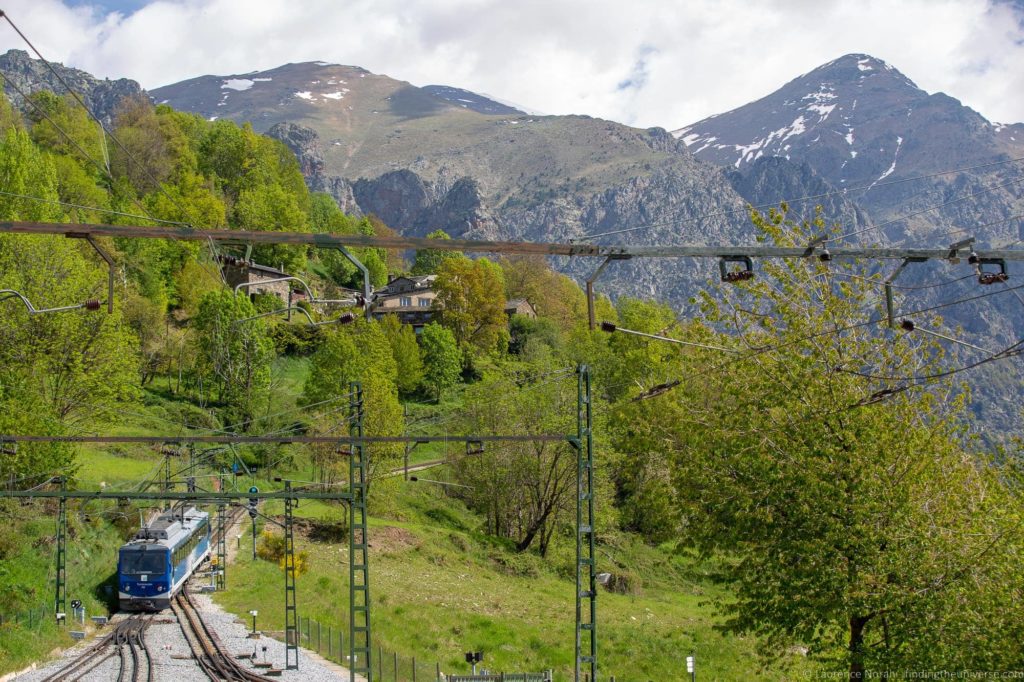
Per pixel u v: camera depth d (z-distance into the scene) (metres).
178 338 109.50
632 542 88.19
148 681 37.38
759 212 40.88
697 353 42.78
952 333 39.38
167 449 75.81
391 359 107.06
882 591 34.28
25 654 41.16
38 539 55.91
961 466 37.81
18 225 16.80
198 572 63.81
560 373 88.31
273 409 96.88
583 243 17.45
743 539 40.06
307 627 50.19
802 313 40.41
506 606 63.28
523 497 87.56
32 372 63.59
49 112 159.12
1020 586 33.25
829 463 37.59
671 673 50.12
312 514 83.38
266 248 158.00
